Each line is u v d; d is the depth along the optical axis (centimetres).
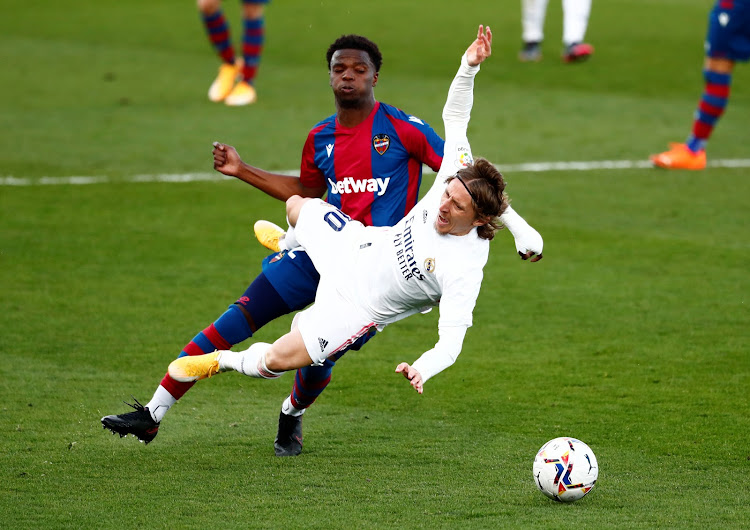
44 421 2000
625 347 2469
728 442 1916
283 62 6362
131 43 6919
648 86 5844
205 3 5216
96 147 4466
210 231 3434
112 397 2141
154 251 3219
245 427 2016
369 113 1811
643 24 7512
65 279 2942
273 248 1950
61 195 3791
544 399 2156
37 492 1664
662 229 3478
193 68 6203
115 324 2600
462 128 1744
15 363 2323
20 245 3231
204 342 1802
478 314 2725
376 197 1823
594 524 1530
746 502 1631
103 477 1738
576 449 1622
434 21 7481
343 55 1775
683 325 2614
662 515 1570
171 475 1752
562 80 5947
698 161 4269
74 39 7031
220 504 1617
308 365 1714
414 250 1619
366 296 1670
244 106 5278
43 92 5522
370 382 2272
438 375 2309
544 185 4009
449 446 1903
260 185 1905
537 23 6319
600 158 4412
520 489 1688
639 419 2039
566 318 2683
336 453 1869
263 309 1811
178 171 4138
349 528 1520
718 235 3406
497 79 5950
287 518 1559
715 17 4072
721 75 4153
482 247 1617
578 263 3141
